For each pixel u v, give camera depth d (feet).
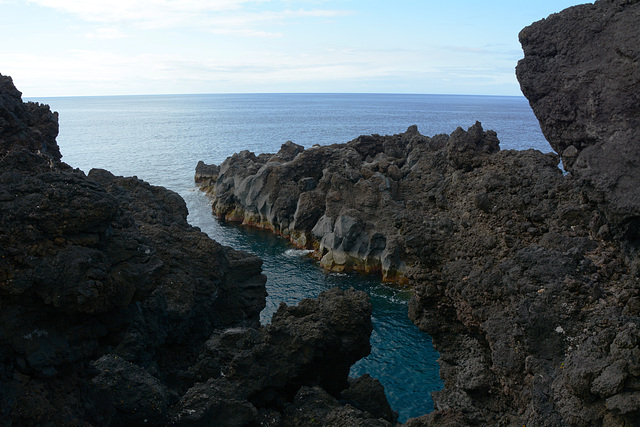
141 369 58.90
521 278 58.03
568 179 69.62
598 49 57.11
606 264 55.62
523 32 62.95
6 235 40.06
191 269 83.41
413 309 79.82
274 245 219.00
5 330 38.86
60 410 41.78
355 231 186.80
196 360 82.23
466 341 72.08
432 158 205.57
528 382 52.60
